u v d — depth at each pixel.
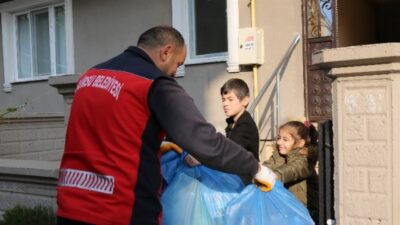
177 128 2.23
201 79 7.02
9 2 9.93
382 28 9.98
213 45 7.13
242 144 3.58
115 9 8.16
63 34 9.39
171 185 2.68
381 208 2.93
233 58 6.57
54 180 4.47
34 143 6.79
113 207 2.23
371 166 2.96
